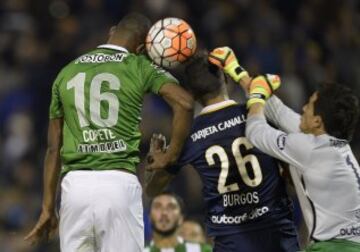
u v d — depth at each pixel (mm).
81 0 51688
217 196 21828
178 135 21078
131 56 21406
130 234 21047
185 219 31219
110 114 21062
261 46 47031
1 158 46406
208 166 21812
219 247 21969
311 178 20547
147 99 45281
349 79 47094
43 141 46719
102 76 21188
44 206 21875
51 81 48781
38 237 22078
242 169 21594
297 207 36188
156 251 29156
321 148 20500
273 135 20766
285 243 21734
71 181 21078
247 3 49500
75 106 21203
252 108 21281
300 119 21688
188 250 29234
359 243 20469
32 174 44719
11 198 42906
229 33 47969
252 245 21641
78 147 21141
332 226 20469
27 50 50312
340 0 49750
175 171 22203
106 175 20953
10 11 52500
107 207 20828
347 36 48781
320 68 47156
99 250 21219
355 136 41938
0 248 39906
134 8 49438
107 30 49531
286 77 45719
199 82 21844
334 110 20531
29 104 48375
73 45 49188
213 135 21812
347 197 20484
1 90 49156
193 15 49281
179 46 21812
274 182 21703
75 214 20984
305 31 48719
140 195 21344
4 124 47969
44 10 52281
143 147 42000
